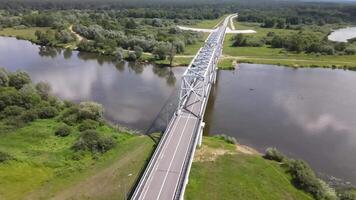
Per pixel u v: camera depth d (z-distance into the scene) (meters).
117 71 137.88
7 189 57.28
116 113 92.81
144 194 49.31
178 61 153.38
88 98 103.88
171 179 52.97
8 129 75.44
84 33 195.38
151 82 123.75
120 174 62.59
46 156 66.94
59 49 175.88
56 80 121.00
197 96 88.56
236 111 100.12
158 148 60.03
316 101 111.81
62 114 84.69
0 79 97.44
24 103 86.00
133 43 172.50
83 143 69.56
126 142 74.38
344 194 60.19
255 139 82.94
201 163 67.19
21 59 150.88
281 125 91.62
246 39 199.00
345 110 104.44
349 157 76.38
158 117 90.94
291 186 62.00
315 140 83.81
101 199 56.28
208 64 94.00
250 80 133.62
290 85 129.12
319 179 65.56
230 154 71.38
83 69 138.25
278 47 197.38
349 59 173.50
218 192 59.12
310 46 186.25
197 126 70.44
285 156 73.31
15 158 64.44
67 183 60.06
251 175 64.31
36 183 59.50
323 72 152.00
